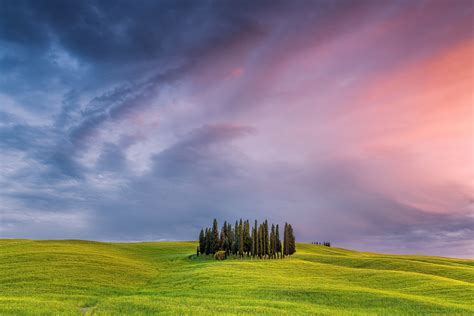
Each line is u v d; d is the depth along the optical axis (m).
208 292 54.22
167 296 51.97
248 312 38.00
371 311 42.34
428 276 71.00
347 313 39.88
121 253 117.88
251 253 120.69
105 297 50.69
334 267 87.88
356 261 108.38
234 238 125.88
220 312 37.69
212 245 121.75
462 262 128.75
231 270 78.12
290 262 96.75
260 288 56.06
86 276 65.38
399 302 46.69
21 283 57.06
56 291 52.91
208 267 86.19
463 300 52.12
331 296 50.19
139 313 37.16
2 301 42.53
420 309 43.41
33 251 94.44
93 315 37.09
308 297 49.69
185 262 107.62
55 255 86.12
